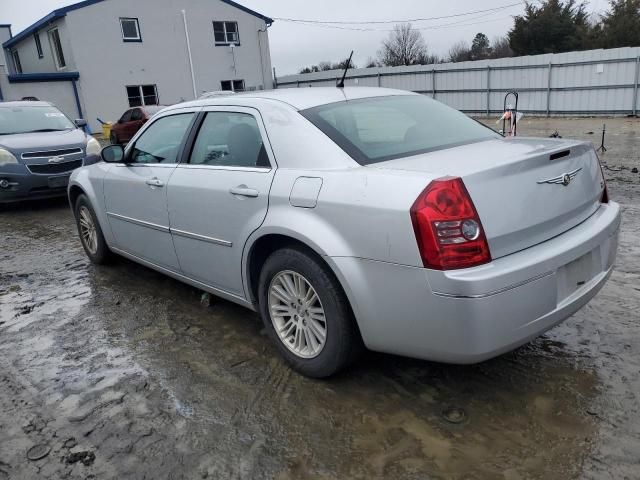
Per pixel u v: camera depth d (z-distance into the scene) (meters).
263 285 3.17
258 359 3.32
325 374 2.95
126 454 2.50
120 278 4.95
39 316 4.17
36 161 8.27
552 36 34.78
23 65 31.11
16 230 7.30
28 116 9.56
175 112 4.02
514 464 2.30
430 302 2.38
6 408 2.93
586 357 3.11
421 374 3.03
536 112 21.41
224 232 3.36
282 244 3.15
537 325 2.48
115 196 4.53
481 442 2.45
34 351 3.59
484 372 3.01
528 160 2.55
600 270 2.88
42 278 5.11
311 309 2.96
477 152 2.82
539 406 2.68
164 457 2.47
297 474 2.32
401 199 2.41
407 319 2.49
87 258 5.69
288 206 2.90
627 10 30.78
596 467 2.26
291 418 2.71
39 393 3.06
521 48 36.47
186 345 3.56
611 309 3.68
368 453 2.43
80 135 9.23
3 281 5.09
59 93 25.03
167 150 3.99
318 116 3.09
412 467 2.32
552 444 2.41
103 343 3.65
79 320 4.05
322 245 2.68
